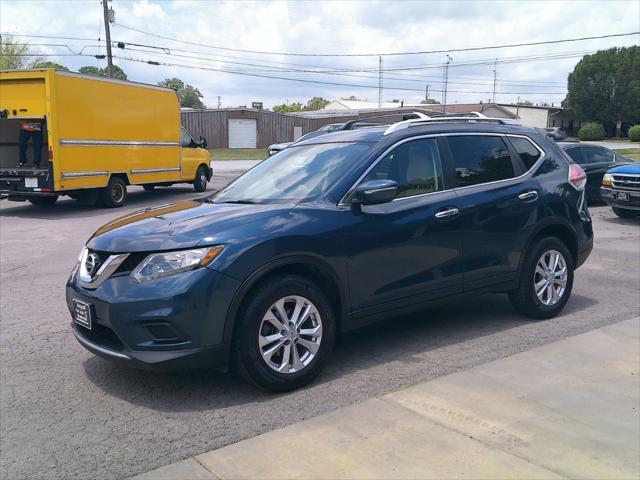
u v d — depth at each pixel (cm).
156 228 427
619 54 7388
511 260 559
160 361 391
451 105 7038
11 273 828
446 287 516
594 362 480
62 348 525
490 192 545
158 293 389
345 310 457
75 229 1208
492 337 543
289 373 425
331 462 333
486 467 328
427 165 517
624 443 357
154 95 1694
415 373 460
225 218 430
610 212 1459
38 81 1339
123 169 1580
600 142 6322
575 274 802
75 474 328
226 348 403
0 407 410
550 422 380
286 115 5562
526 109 7456
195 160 1961
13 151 1598
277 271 429
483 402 406
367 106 8781
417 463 331
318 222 440
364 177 476
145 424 384
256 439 360
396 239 477
